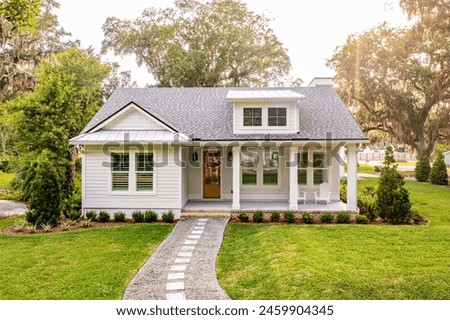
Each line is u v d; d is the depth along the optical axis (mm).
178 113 16547
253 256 9062
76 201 14617
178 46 32000
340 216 13133
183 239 10922
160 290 7062
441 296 6422
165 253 9516
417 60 31031
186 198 16000
